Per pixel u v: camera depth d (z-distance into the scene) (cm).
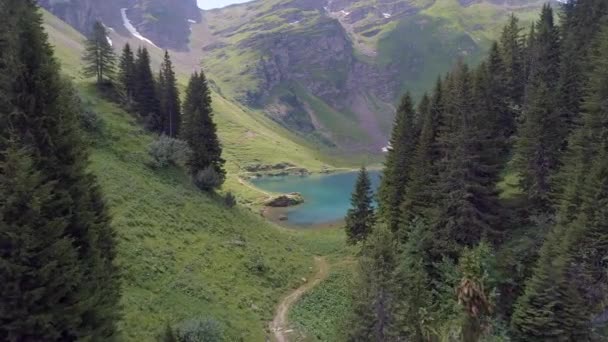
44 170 2044
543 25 7638
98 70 10538
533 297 3350
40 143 2061
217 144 8712
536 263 3712
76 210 2203
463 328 2733
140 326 3366
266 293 5262
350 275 6266
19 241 1816
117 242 3012
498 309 3594
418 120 6988
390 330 3084
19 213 1844
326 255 7500
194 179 7831
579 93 5425
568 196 3788
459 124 4900
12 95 1992
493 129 5922
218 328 3612
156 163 7212
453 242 4438
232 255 5725
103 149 6719
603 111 4109
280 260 6419
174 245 5131
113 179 5856
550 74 6631
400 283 3216
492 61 7481
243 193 13388
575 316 3231
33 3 2169
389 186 6700
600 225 3431
